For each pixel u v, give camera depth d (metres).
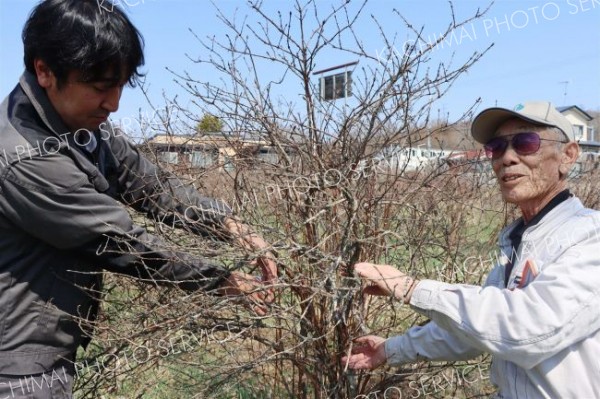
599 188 3.63
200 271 1.96
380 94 2.06
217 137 2.39
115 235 1.80
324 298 2.14
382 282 1.86
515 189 1.84
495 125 1.95
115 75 1.71
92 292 2.00
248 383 2.57
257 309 2.08
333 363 2.24
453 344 2.02
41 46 1.64
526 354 1.60
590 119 19.88
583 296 1.57
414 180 2.26
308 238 2.12
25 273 1.77
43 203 1.70
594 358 1.61
